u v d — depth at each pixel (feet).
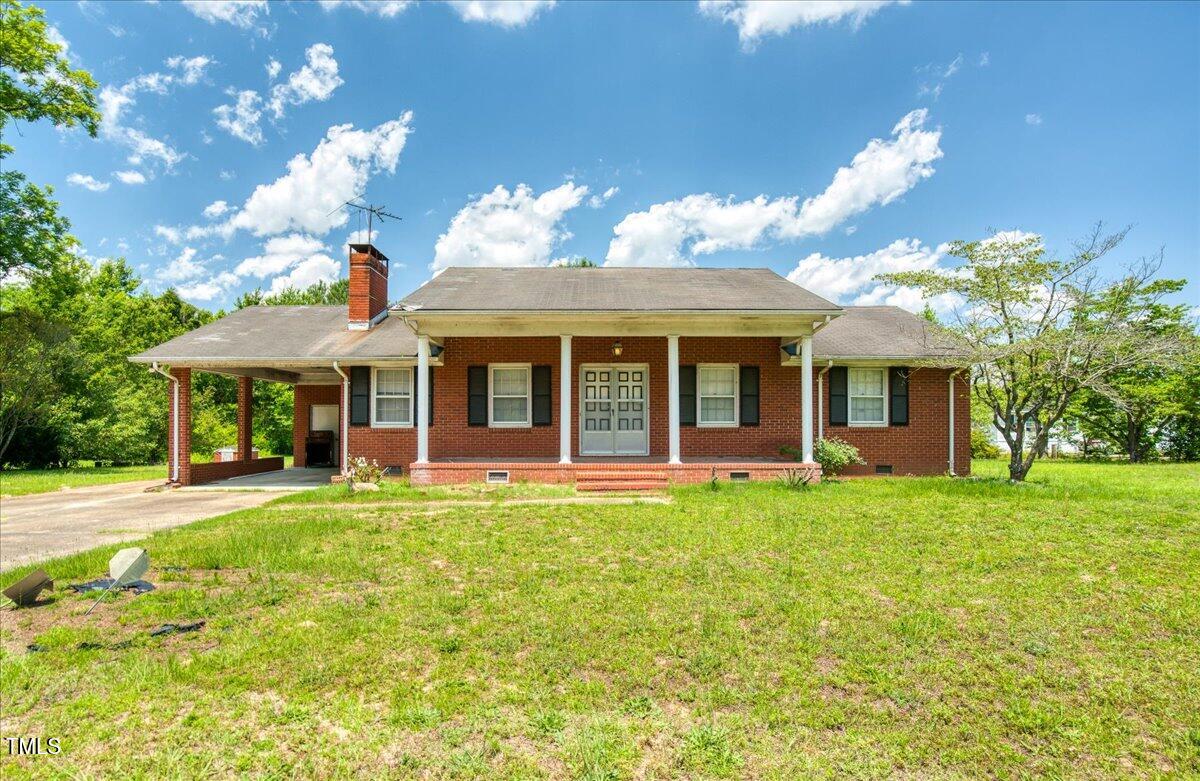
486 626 15.03
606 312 38.29
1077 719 11.19
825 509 28.86
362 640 14.29
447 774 9.62
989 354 38.14
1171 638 14.39
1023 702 11.70
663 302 40.22
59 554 23.04
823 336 49.78
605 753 10.07
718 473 40.06
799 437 46.70
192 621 15.53
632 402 46.70
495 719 11.09
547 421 46.42
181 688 12.11
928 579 18.34
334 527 25.85
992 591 17.29
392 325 53.88
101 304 108.88
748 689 12.16
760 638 14.37
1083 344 36.37
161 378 92.79
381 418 47.29
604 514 28.55
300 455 62.64
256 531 25.03
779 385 46.80
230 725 10.90
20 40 58.80
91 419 78.64
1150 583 17.79
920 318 54.70
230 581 18.75
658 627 14.90
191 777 9.52
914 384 47.70
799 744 10.48
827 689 12.23
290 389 110.83
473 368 46.47
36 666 12.92
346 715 11.18
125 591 17.58
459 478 40.27
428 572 19.52
